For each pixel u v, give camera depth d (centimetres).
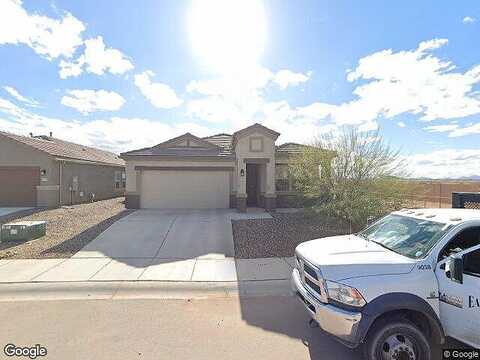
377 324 366
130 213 1589
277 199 1845
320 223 1295
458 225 399
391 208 1180
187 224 1306
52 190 1964
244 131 1695
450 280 367
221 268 797
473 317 354
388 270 377
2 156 1942
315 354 409
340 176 1198
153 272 763
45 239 1074
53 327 481
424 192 1566
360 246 458
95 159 2617
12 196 1947
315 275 409
